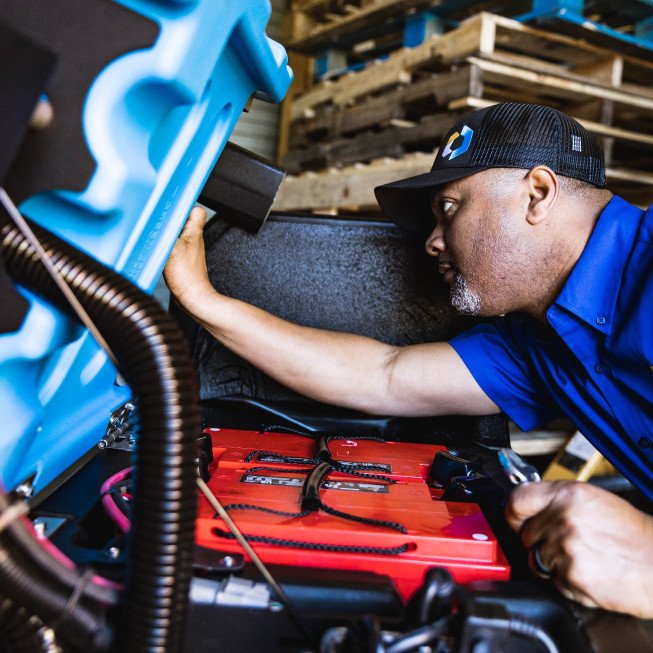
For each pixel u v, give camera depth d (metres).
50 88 0.55
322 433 1.31
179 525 0.52
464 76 2.61
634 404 1.19
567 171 1.16
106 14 0.58
